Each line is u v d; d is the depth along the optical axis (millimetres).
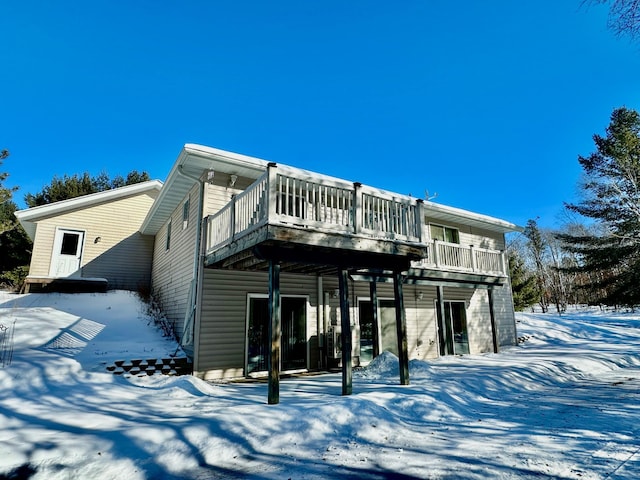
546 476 3217
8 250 21359
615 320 25578
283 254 6309
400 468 3502
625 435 4406
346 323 6672
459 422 5227
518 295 27672
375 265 7516
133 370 7906
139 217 16984
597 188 22578
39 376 6430
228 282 9305
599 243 22625
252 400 5887
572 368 9938
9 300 12508
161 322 11453
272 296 6000
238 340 9141
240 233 6992
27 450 3521
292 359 9906
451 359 11852
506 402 6547
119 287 15938
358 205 7230
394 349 12352
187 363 8500
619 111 22344
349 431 4641
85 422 4523
